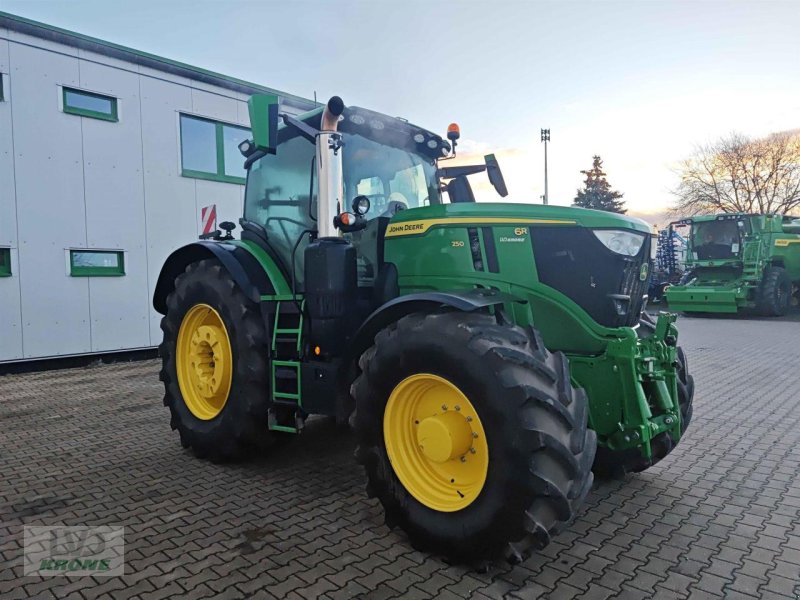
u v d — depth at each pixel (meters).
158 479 3.94
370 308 3.72
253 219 4.55
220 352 4.18
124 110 8.95
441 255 3.37
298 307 3.73
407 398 2.95
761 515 3.30
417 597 2.49
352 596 2.49
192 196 9.78
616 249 3.23
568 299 3.23
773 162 30.91
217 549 2.93
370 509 3.42
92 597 2.51
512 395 2.51
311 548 2.94
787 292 15.58
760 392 6.46
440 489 2.85
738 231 15.26
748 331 12.19
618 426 3.13
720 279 15.82
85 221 8.61
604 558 2.82
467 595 2.50
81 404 6.20
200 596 2.50
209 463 4.27
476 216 3.31
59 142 8.32
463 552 2.67
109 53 8.75
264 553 2.88
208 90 9.91
